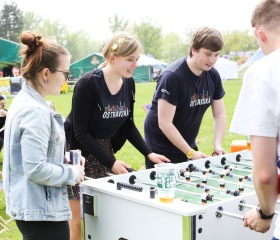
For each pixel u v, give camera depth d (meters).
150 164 3.99
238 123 2.13
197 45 3.79
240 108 2.13
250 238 2.76
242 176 3.47
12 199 2.63
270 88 2.02
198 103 4.08
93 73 3.49
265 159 2.07
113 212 2.80
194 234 2.43
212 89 4.20
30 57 2.67
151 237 2.61
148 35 62.59
